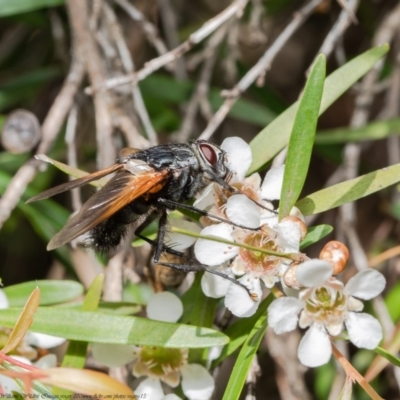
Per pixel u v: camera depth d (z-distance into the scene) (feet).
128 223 0.94
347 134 1.07
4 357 0.84
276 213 0.88
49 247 0.87
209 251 0.87
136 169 0.91
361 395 1.07
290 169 0.86
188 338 0.87
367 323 0.85
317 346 0.85
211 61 1.11
